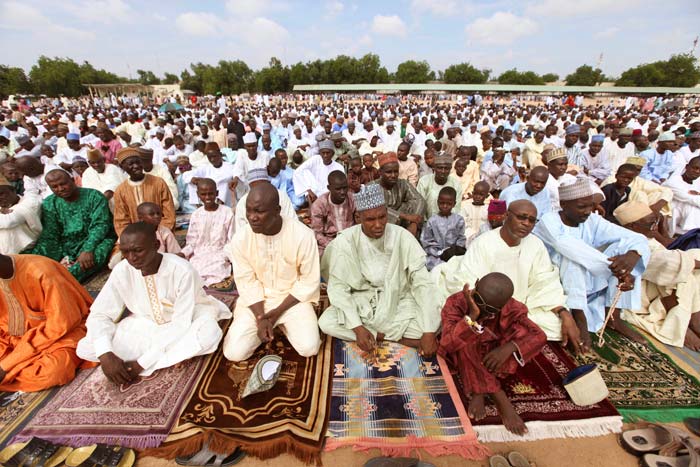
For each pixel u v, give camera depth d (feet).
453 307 8.41
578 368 8.32
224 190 22.91
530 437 7.53
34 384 8.48
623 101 139.64
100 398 8.33
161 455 7.10
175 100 142.82
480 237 10.65
